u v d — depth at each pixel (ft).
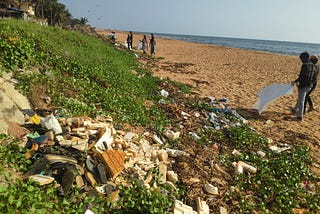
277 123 30.50
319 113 34.50
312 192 18.43
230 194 17.07
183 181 17.34
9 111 16.55
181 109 30.86
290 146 24.95
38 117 17.39
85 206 12.62
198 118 28.91
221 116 30.22
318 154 24.22
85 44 49.03
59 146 15.26
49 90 23.27
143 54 80.38
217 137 24.70
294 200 17.04
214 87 44.96
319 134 28.09
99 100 26.07
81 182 13.79
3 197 10.41
